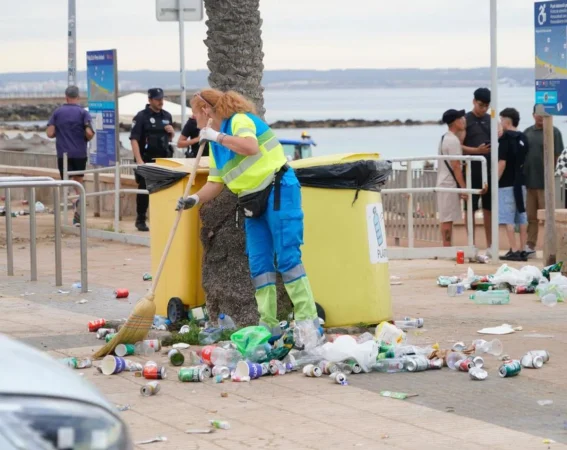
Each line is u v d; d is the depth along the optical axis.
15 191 25.19
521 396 7.54
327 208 9.57
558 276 12.34
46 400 3.77
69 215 21.64
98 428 3.83
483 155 15.86
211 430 6.74
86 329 10.30
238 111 8.75
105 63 19.78
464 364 8.30
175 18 17.45
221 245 9.71
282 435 6.63
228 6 11.50
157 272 9.02
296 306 8.78
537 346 9.21
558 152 16.77
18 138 39.91
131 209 21.22
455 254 15.44
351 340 8.34
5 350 4.10
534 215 16.80
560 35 13.51
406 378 8.13
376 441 6.47
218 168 8.84
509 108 15.64
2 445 3.59
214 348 8.55
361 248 9.66
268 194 8.68
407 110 186.00
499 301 11.55
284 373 8.33
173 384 8.02
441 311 11.09
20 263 15.33
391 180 17.16
